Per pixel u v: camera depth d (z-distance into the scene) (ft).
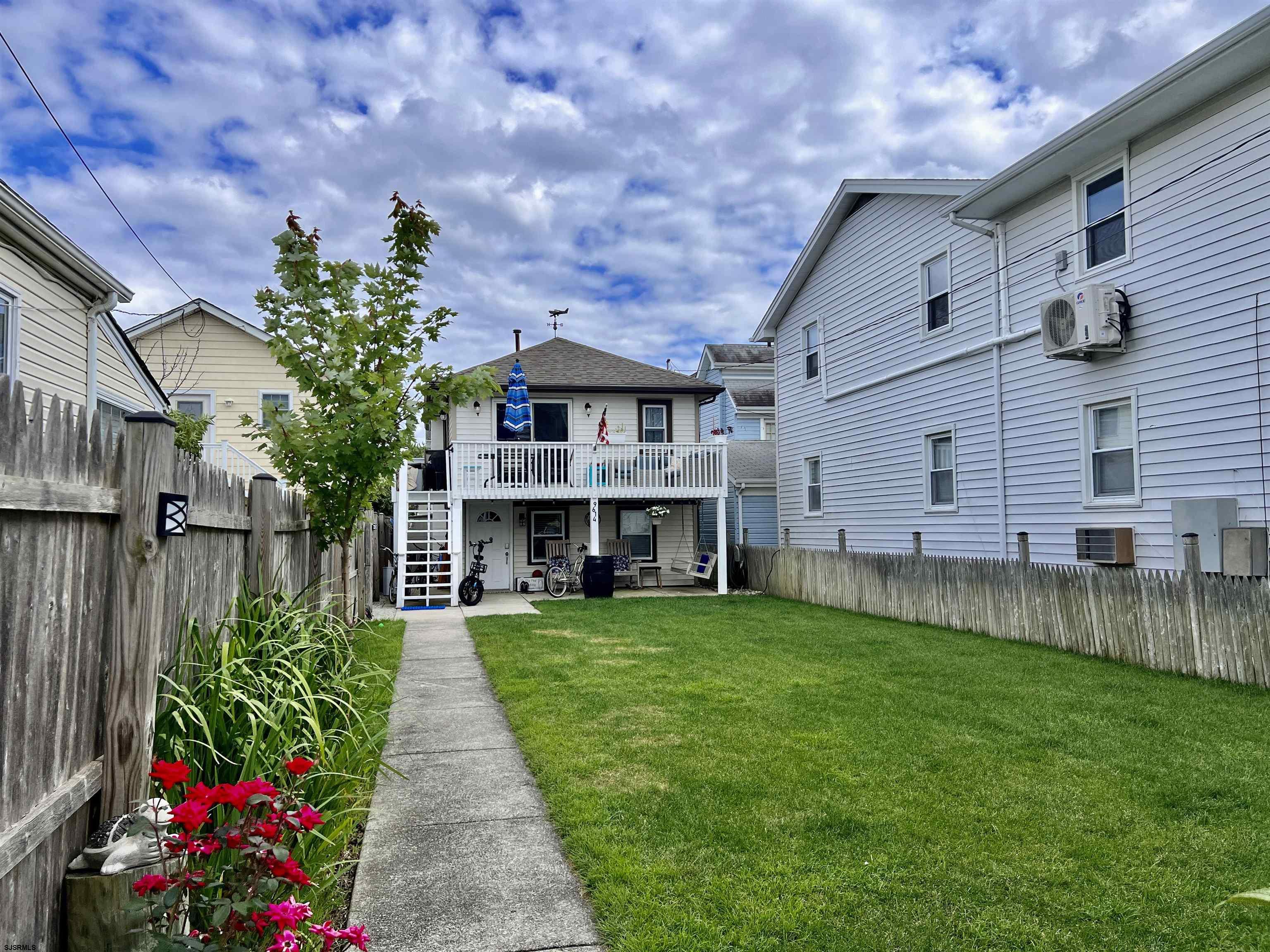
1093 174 32.40
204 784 10.09
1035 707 19.86
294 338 22.80
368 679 23.30
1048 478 34.73
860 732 17.60
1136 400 30.50
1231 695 20.85
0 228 25.94
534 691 22.03
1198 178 28.09
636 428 60.23
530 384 57.26
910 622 36.76
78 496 7.75
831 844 11.74
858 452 50.06
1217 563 26.58
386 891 10.66
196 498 12.77
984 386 38.63
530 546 57.77
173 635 11.24
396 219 24.35
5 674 6.64
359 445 23.25
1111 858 11.25
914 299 44.19
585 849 11.67
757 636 32.12
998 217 37.73
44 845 7.36
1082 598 27.61
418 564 47.39
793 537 58.75
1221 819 12.60
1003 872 10.84
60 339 30.58
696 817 12.77
